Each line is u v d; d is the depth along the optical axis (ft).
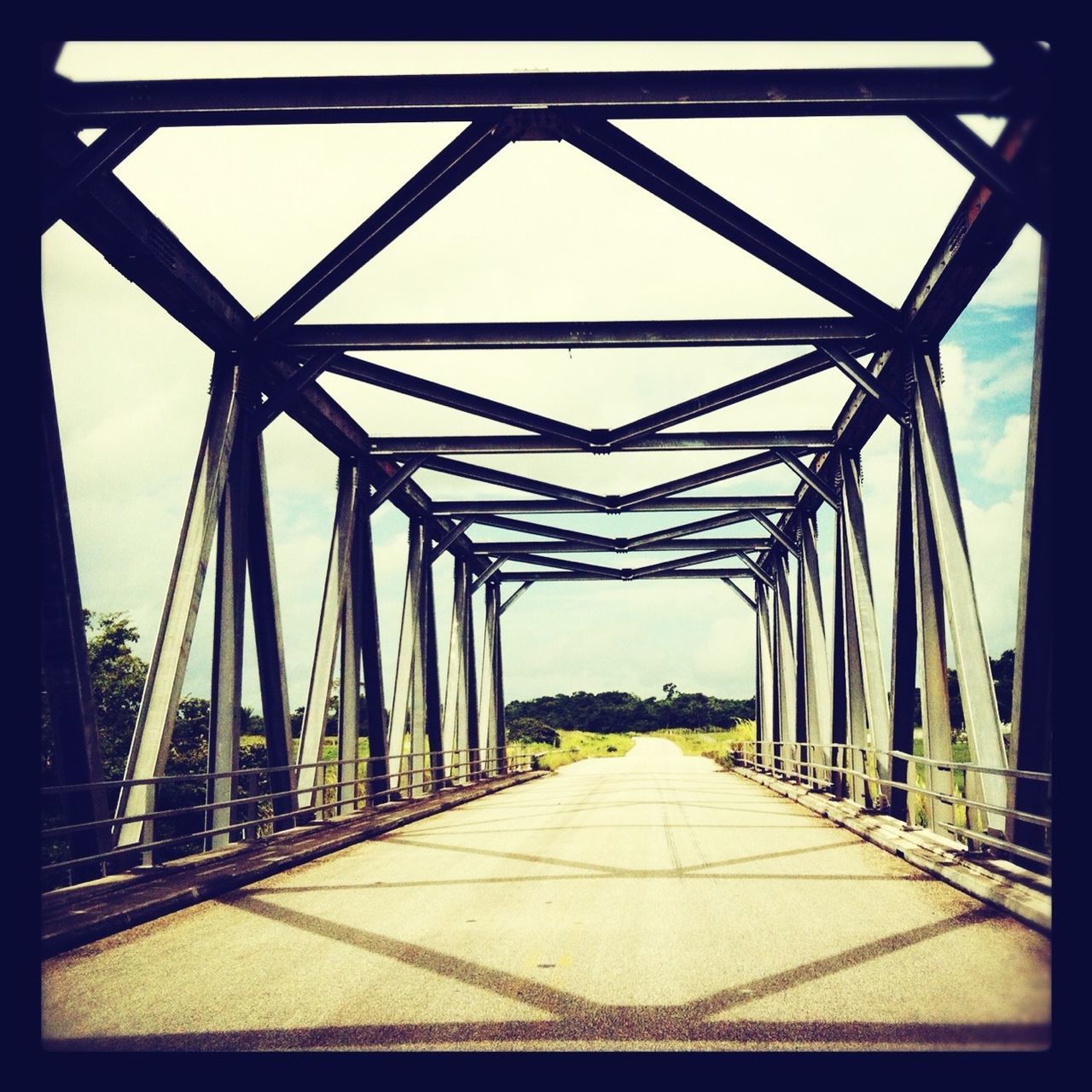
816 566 66.18
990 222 28.27
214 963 20.15
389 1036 14.98
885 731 45.57
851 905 25.18
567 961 19.84
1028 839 25.44
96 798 26.50
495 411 49.75
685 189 31.83
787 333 38.86
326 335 39.29
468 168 30.83
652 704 334.44
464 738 83.76
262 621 40.63
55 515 25.54
